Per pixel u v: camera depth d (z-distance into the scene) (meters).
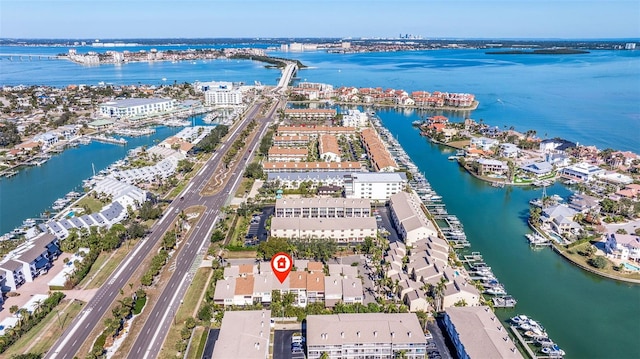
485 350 127.06
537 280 181.88
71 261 188.88
